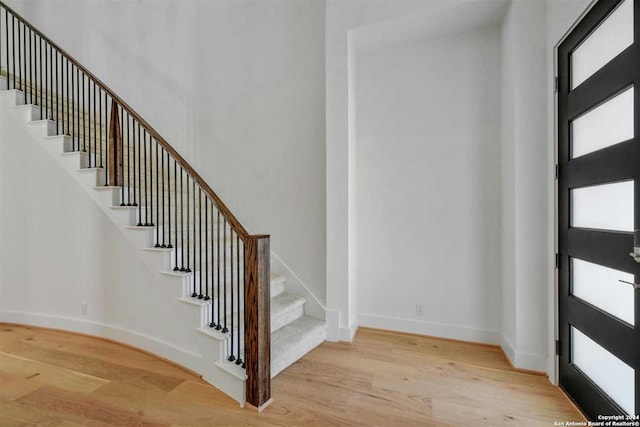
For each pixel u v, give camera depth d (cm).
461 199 279
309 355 253
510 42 236
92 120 403
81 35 445
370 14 265
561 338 204
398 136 298
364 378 217
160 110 403
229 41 364
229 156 362
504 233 256
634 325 145
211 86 374
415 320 295
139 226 253
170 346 239
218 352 206
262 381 184
